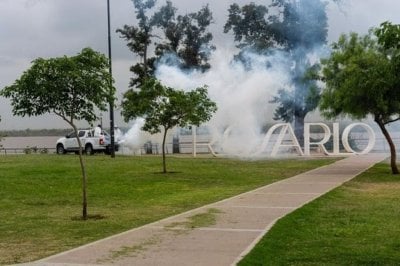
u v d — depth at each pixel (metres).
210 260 8.30
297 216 12.21
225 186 20.23
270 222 11.52
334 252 8.89
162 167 27.95
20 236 10.91
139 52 48.06
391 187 19.02
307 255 8.66
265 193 17.00
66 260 8.38
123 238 10.09
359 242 9.73
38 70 12.27
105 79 12.75
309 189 17.94
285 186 19.02
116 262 8.23
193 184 21.00
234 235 10.22
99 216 13.41
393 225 11.47
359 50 23.19
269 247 9.11
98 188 19.72
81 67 12.44
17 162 30.17
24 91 12.35
